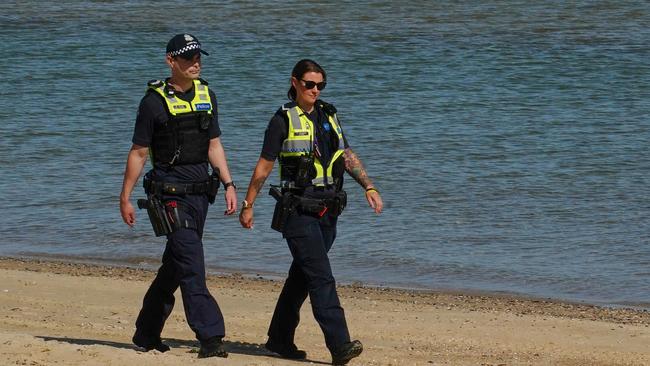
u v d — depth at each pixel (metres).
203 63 112.50
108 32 134.12
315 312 27.36
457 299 42.78
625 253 50.72
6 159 70.19
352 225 54.94
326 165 27.05
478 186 63.38
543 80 103.00
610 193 62.12
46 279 43.44
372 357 30.38
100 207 58.69
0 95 95.12
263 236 53.00
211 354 26.73
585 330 36.44
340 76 105.50
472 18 142.88
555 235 53.69
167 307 27.97
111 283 43.03
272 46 122.88
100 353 26.69
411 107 89.69
